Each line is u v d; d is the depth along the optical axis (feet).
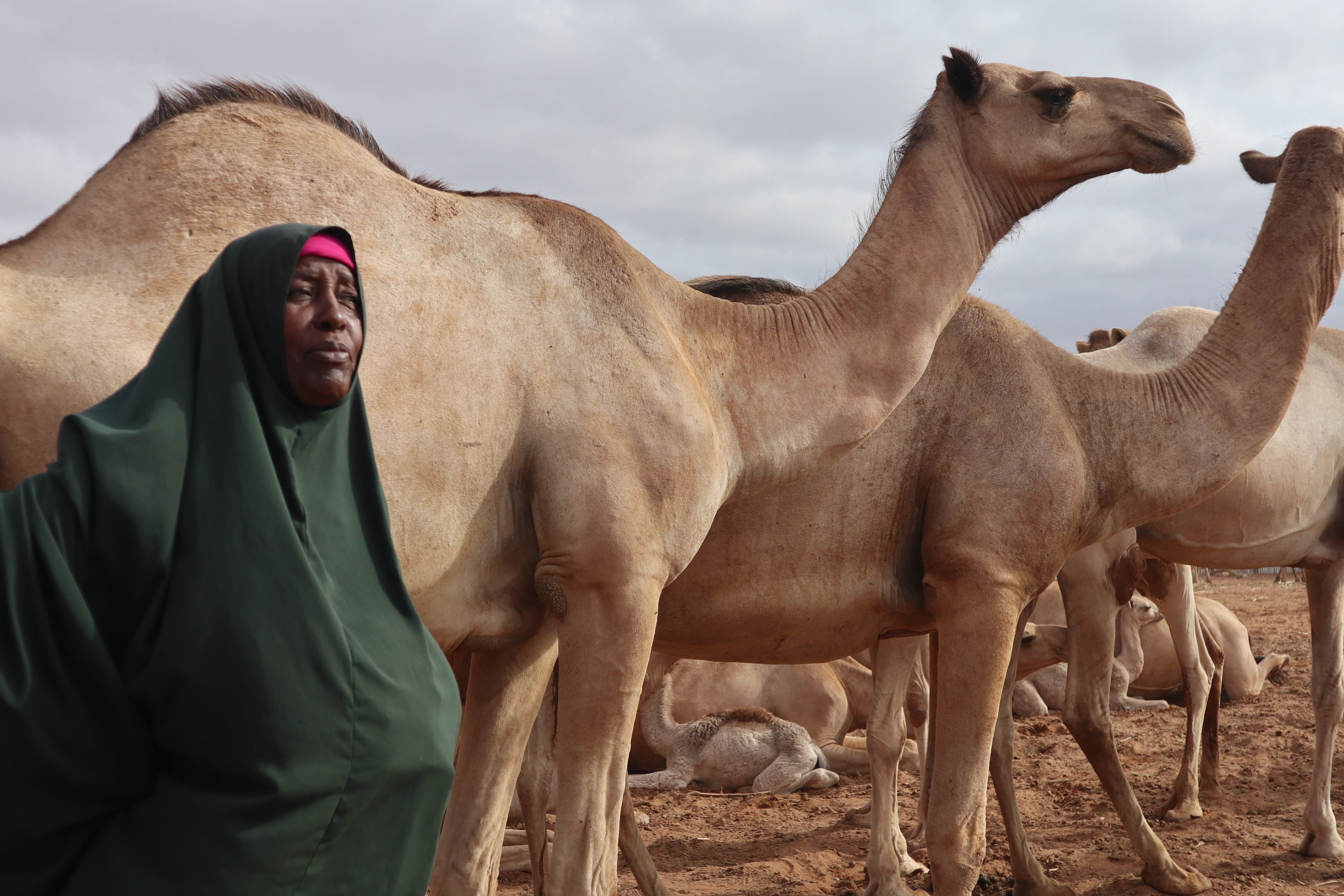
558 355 12.53
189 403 6.89
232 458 6.75
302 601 6.68
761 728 28.60
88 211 10.63
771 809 26.32
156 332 10.16
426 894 7.66
